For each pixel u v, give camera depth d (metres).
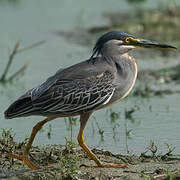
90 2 31.92
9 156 10.57
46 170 10.10
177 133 12.73
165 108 14.85
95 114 14.68
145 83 17.50
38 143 12.23
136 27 25.11
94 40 23.52
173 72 18.62
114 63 11.05
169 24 25.30
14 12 29.28
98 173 9.99
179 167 10.27
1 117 14.32
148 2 30.58
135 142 12.23
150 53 21.59
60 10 29.81
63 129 13.42
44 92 10.39
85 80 10.59
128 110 14.79
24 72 18.88
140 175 9.79
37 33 24.83
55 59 20.56
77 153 11.30
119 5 30.61
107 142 12.29
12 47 22.25
